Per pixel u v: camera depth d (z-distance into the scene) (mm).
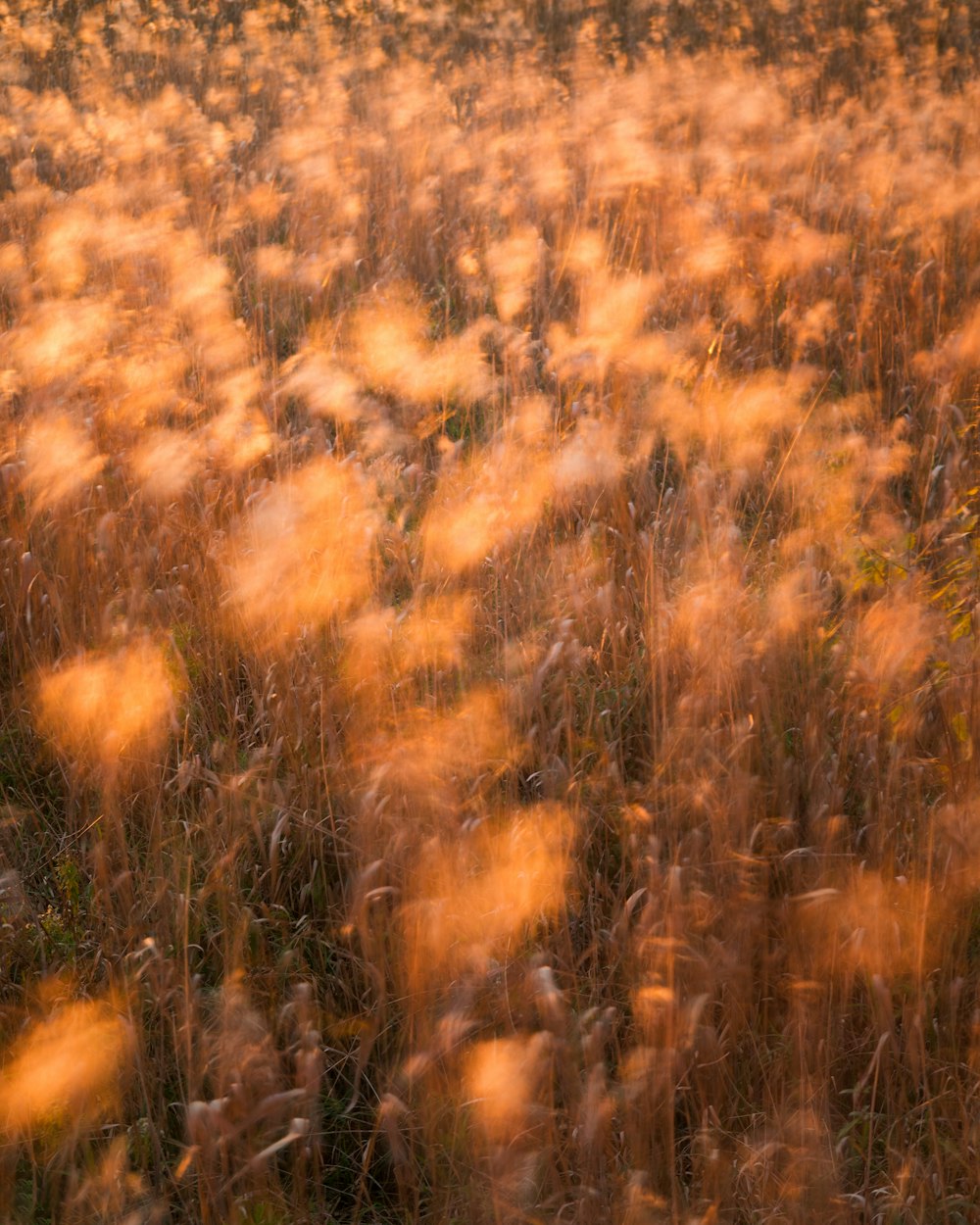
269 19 10680
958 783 2732
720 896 2484
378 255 6305
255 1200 2068
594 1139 2045
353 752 2904
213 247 6328
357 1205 2193
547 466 3562
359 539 3338
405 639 3018
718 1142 2201
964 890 2463
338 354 4895
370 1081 2457
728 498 3734
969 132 7496
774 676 3018
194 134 7520
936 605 3238
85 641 3391
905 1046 2385
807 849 2551
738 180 6770
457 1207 2176
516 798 2910
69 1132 2107
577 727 3168
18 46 9617
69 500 3535
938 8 10773
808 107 8531
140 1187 2086
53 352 3975
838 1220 2053
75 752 3020
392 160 7246
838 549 3527
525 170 7043
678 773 2736
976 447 4523
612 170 6043
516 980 2385
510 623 3398
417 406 4730
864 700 2947
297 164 6582
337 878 2906
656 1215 2043
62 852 2961
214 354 4332
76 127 7230
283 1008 2172
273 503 3281
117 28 10031
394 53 10477
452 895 2371
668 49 10188
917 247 5949
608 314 4047
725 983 2352
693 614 2943
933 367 4594
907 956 2404
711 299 5777
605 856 2809
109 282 5480
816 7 10906
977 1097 2279
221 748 3002
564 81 9648
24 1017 2441
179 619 3428
